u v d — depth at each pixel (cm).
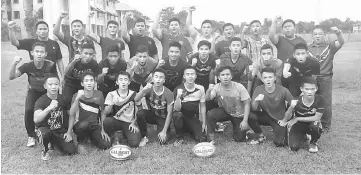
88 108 529
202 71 611
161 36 765
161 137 542
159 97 547
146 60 603
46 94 512
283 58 653
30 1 3869
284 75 559
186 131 596
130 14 752
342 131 609
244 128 548
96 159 485
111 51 571
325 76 629
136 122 557
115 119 545
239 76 615
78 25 682
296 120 522
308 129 522
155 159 483
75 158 490
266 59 590
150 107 564
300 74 582
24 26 3653
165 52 765
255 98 548
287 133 530
